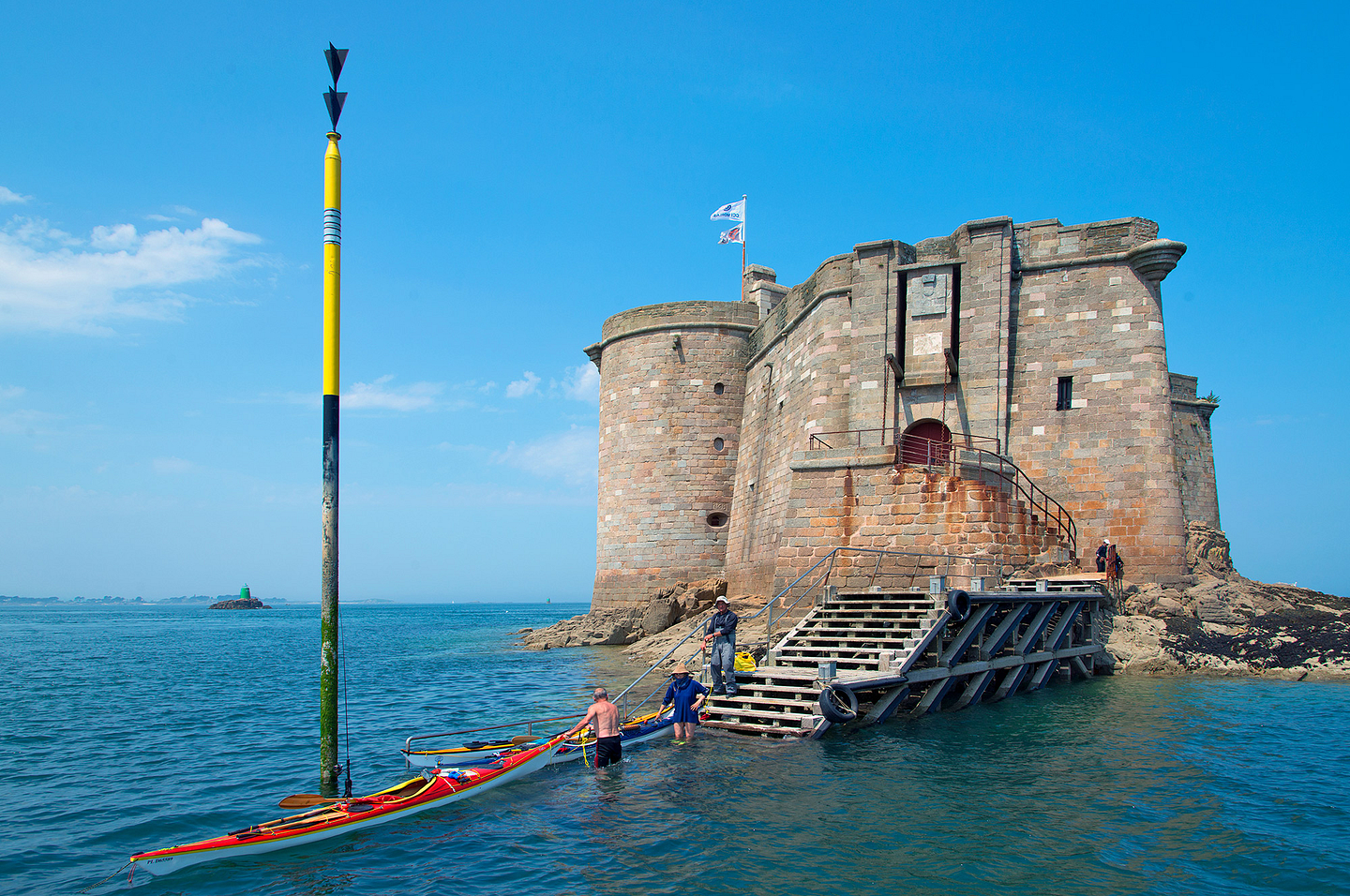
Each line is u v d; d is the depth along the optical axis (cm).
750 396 3866
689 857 1011
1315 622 2419
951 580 2230
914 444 2819
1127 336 2675
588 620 4138
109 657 4628
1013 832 1079
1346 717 1775
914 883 926
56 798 1397
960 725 1694
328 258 1305
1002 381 2706
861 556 2369
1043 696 2025
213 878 988
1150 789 1262
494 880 960
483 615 16138
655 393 3994
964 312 2784
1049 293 2770
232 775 1545
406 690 2738
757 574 3372
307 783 1476
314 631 8375
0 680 3306
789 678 1708
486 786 1284
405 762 1581
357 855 1045
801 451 2512
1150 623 2472
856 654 1836
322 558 1288
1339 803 1198
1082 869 962
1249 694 2058
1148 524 2578
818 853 1015
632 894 912
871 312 2870
